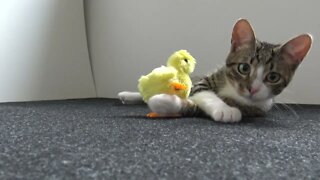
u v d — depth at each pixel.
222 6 0.41
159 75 0.25
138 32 0.45
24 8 0.39
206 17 0.42
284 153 0.16
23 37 0.39
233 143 0.17
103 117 0.26
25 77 0.39
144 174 0.12
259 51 0.27
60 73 0.43
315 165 0.14
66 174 0.12
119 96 0.38
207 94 0.28
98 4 0.47
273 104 0.33
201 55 0.43
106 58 0.47
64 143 0.16
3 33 0.37
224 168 0.13
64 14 0.43
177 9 0.43
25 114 0.27
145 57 0.45
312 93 0.40
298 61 0.28
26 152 0.14
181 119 0.25
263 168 0.13
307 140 0.19
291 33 0.40
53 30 0.42
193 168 0.13
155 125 0.22
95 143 0.16
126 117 0.26
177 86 0.25
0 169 0.12
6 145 0.15
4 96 0.38
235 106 0.28
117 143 0.16
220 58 0.42
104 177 0.12
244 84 0.27
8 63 0.38
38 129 0.20
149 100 0.25
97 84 0.48
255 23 0.41
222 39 0.42
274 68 0.27
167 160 0.14
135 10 0.45
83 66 0.46
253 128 0.22
